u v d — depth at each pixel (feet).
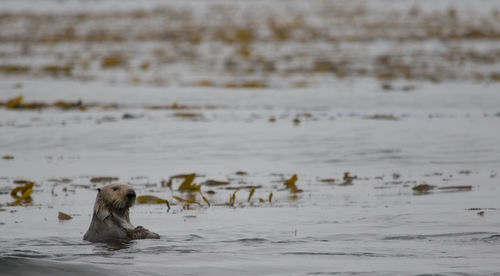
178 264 67.67
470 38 425.69
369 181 118.83
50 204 104.53
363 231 81.76
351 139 154.10
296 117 184.96
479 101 212.43
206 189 115.34
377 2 628.69
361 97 225.35
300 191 112.27
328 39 423.64
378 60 335.47
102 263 67.87
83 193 112.47
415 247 73.46
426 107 203.10
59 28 488.44
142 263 68.08
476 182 115.03
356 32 452.35
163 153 144.56
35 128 170.50
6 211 99.45
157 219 92.17
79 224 90.89
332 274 63.31
